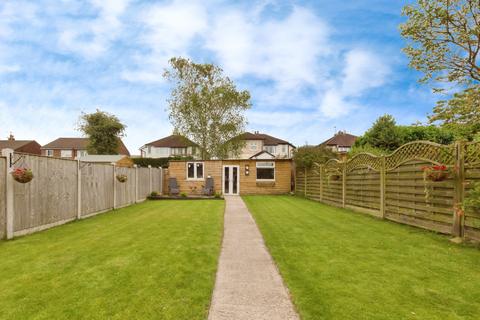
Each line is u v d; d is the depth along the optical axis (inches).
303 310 113.3
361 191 381.7
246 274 154.6
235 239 234.8
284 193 796.0
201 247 207.2
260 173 799.7
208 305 119.3
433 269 156.6
